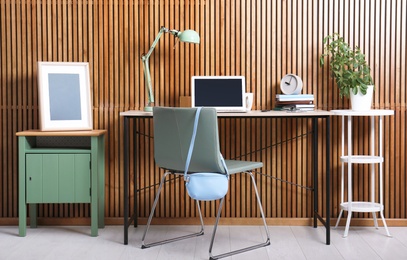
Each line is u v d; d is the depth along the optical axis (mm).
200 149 3502
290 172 4441
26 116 4438
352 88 4074
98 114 4453
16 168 4445
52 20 4434
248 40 4422
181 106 4258
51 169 4035
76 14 4434
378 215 4418
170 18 4434
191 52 4430
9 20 4418
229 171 3561
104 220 4430
